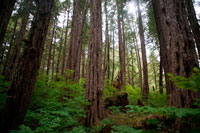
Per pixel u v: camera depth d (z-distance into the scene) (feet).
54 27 56.34
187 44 8.17
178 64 8.16
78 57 31.24
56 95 15.70
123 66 37.76
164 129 8.73
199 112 4.03
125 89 35.83
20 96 7.71
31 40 8.72
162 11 10.76
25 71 8.13
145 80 31.14
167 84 20.04
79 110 11.80
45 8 9.79
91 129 11.27
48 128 7.68
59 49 59.93
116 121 13.67
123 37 44.50
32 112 10.14
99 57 15.61
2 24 7.91
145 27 43.52
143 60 33.06
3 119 7.06
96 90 13.91
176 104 7.84
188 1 18.92
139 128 10.21
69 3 54.44
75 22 33.99
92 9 17.34
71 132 8.41
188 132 4.17
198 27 17.52
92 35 16.06
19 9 36.50
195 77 4.58
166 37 9.86
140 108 7.79
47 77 18.58
